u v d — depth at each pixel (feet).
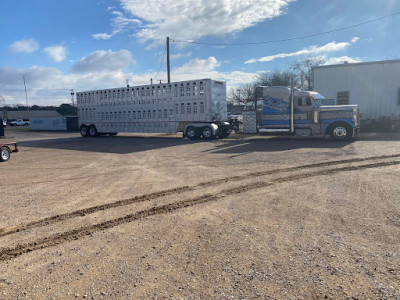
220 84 67.46
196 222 16.94
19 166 39.04
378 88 74.79
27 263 12.90
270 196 21.48
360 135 62.03
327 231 15.05
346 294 9.99
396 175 26.40
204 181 26.81
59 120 145.79
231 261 12.39
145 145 59.82
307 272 11.37
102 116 83.15
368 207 18.35
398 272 11.17
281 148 46.73
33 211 20.01
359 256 12.43
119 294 10.43
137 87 74.95
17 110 290.15
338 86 78.02
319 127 54.80
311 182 25.05
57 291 10.75
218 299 9.96
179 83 67.82
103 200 22.00
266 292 10.23
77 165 38.22
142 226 16.66
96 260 12.91
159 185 25.95
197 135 66.90
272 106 56.90
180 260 12.64
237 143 56.54
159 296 10.23
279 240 14.20
